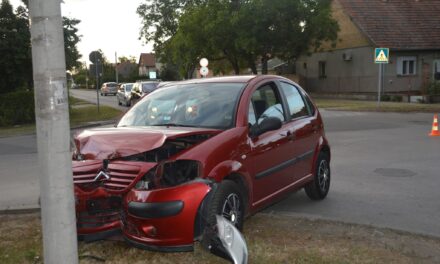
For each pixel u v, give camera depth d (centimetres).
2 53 2375
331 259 456
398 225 587
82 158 470
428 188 783
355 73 3697
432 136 1424
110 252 486
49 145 298
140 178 442
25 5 2458
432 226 583
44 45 293
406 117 2059
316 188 695
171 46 4128
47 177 301
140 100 622
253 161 521
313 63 4238
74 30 2605
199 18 3538
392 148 1205
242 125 522
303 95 704
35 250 500
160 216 421
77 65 2728
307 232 540
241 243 362
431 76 3541
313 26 3316
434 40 3519
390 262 452
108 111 2912
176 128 508
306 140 657
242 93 558
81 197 453
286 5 3241
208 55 3734
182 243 427
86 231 455
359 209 662
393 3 3797
